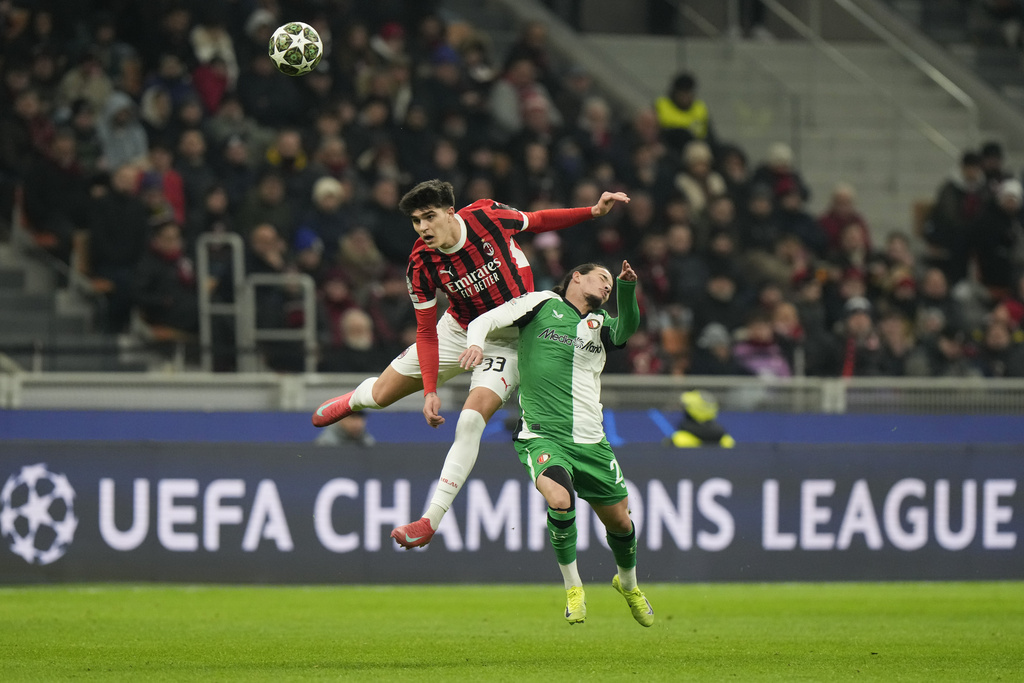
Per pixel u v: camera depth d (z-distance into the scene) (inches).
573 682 724.0
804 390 1594.5
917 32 2751.0
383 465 1387.8
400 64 2030.0
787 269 1948.8
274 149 1856.5
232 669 786.2
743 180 2130.9
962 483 1489.9
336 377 1542.8
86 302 1729.8
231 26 2004.2
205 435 1496.1
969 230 2117.4
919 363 1823.3
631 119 2399.1
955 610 1221.1
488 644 934.4
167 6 1932.8
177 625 1054.4
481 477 1402.6
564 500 843.4
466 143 1967.3
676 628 1058.1
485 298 863.7
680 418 1562.5
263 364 1622.8
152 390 1497.3
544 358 872.9
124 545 1337.4
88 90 1840.6
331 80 1995.6
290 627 1049.5
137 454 1343.5
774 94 2431.1
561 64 2443.4
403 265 1806.1
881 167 2479.1
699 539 1433.3
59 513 1325.0
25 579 1314.0
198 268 1689.2
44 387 1469.0
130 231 1696.6
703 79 2452.0
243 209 1752.0
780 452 1455.5
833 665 824.9
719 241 1886.1
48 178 1744.6
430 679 735.1
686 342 1787.6
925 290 1988.2
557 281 1776.6
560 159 2001.7
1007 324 1911.9
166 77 1870.1
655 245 1849.2
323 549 1371.8
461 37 2214.6
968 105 2554.1
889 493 1475.1
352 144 1898.4
